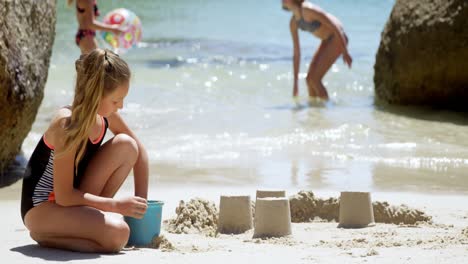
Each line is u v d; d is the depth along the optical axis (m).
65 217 8.13
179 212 10.16
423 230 9.69
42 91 15.11
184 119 20.70
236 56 34.03
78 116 7.98
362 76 28.83
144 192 9.09
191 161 15.95
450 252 7.94
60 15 43.69
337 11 51.97
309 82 24.77
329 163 15.89
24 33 14.01
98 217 8.10
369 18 49.03
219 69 29.92
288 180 14.02
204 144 17.80
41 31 14.95
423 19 22.44
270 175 14.50
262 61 32.50
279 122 20.33
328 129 19.48
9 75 13.21
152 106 22.52
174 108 22.31
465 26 21.47
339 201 10.79
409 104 23.17
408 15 23.05
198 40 38.88
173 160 16.03
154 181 13.81
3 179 13.98
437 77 22.28
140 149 9.12
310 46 37.94
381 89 24.27
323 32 24.59
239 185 13.49
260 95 25.06
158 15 48.00
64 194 8.13
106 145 8.52
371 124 20.16
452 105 22.36
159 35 40.28
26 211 8.43
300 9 24.45
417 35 22.50
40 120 20.34
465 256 7.70
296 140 18.34
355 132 19.20
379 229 9.88
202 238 9.28
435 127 19.95
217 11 50.88
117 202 8.21
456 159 16.28
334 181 13.95
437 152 16.97
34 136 18.30
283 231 9.40
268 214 9.40
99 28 20.36
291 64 31.98
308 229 10.01
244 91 25.61
